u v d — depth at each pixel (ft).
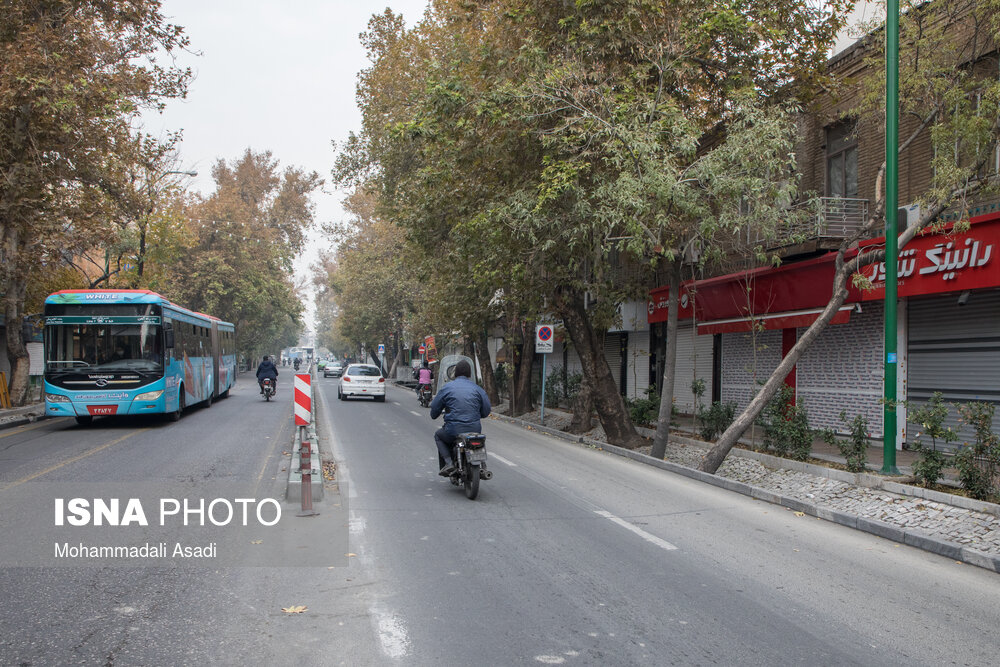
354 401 106.32
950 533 26.68
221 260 167.02
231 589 17.98
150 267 114.93
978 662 14.58
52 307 56.29
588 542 23.53
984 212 38.42
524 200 44.39
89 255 92.07
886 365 35.76
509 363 87.04
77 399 55.67
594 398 55.47
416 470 38.60
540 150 46.96
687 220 42.01
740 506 30.94
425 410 89.35
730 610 17.22
